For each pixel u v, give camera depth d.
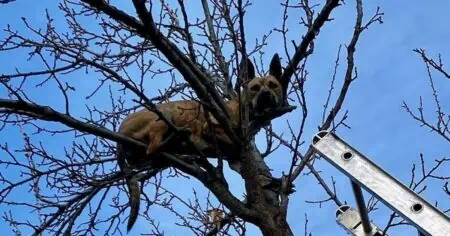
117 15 6.50
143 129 8.68
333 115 7.36
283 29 6.71
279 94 9.15
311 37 7.70
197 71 6.89
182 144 8.30
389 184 4.43
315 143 4.75
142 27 6.57
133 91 6.71
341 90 7.53
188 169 7.29
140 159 8.23
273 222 6.78
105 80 7.11
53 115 6.74
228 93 8.48
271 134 7.79
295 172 7.15
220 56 8.45
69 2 8.18
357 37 7.84
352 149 4.64
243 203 6.96
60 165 7.43
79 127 6.96
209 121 7.09
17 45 6.93
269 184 7.18
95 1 6.43
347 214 5.31
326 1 7.64
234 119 7.92
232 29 6.79
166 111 8.69
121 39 7.83
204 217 8.09
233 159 8.19
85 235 7.84
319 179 7.77
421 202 4.30
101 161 7.68
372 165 4.54
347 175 4.57
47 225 7.54
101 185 7.47
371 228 5.14
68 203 7.57
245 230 7.25
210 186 7.05
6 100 6.52
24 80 6.62
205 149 8.36
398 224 6.45
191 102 8.86
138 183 8.20
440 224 4.20
